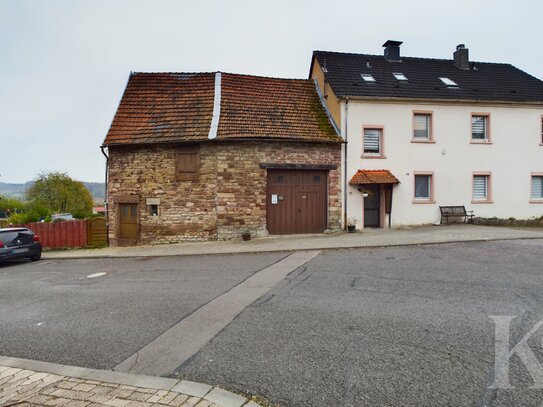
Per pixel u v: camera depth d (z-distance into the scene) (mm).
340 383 3543
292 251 11828
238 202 15125
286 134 15570
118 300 6973
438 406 3111
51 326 5637
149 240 15461
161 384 3643
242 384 3600
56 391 3570
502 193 18078
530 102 18016
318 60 19250
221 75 17672
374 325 5047
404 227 16719
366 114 16703
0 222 20953
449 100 17297
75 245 17125
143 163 15531
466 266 8680
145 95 17219
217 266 10055
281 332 4918
